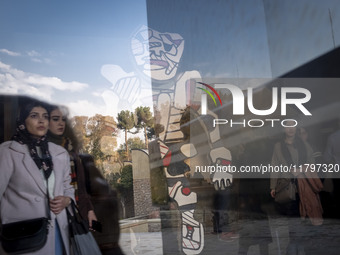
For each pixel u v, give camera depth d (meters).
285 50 1.37
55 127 2.10
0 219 1.96
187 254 1.59
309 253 1.32
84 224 2.05
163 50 1.82
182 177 1.68
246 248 1.41
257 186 1.45
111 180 2.12
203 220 1.56
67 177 2.11
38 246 1.95
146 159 2.17
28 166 2.04
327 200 1.33
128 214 2.07
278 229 1.38
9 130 2.03
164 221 1.66
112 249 1.96
